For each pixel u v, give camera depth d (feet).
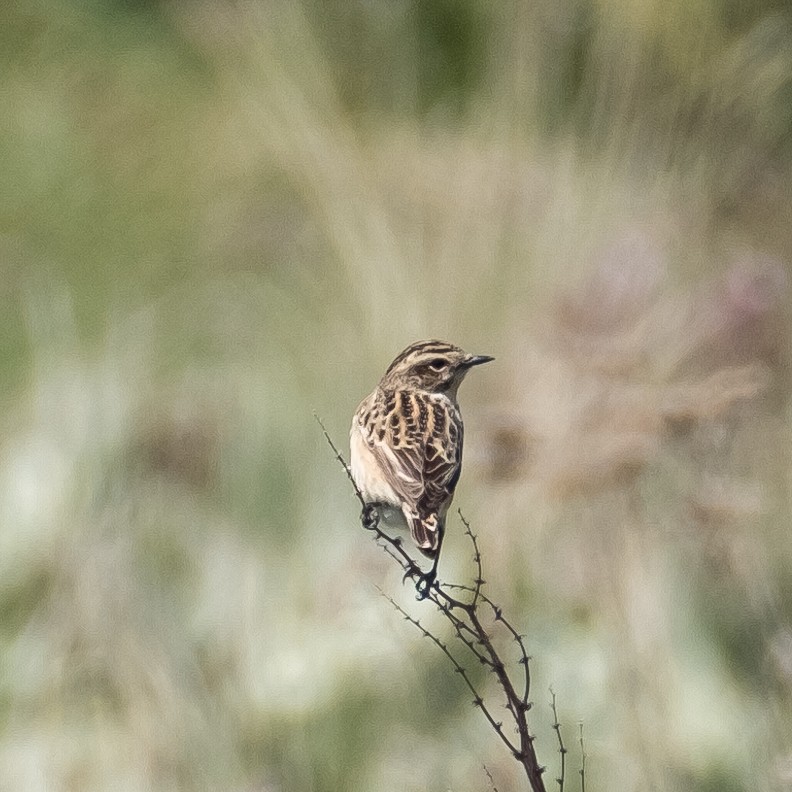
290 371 42.65
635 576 31.30
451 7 53.67
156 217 52.11
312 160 48.80
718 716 29.58
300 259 48.80
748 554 31.65
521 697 30.71
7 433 39.78
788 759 28.73
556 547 32.53
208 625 33.35
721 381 31.27
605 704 30.14
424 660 31.45
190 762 30.96
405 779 30.04
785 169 51.19
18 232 51.75
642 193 48.44
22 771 31.45
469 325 42.39
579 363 31.60
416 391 27.45
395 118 53.06
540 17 51.62
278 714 31.30
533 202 45.68
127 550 35.09
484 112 51.06
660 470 31.78
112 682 32.45
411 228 46.09
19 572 35.01
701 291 36.70
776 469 35.99
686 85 50.37
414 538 24.40
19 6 56.80
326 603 31.94
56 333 44.39
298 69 52.34
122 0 56.29
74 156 53.93
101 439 37.63
